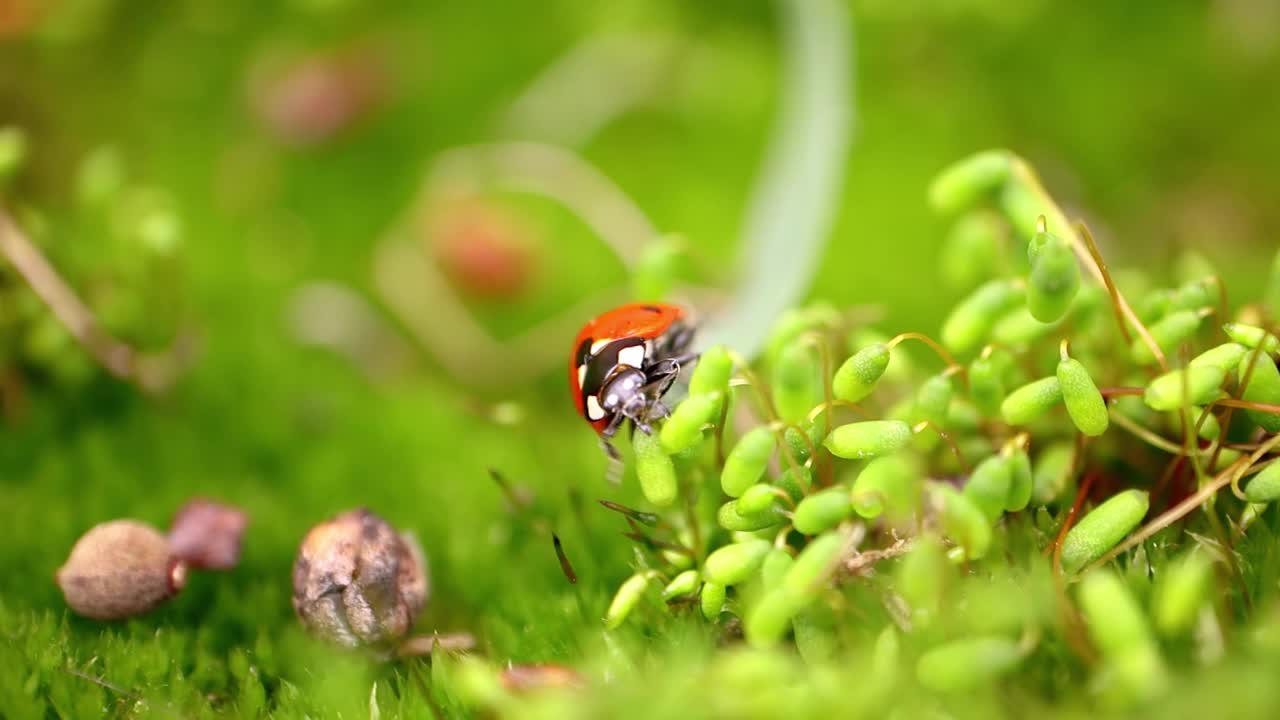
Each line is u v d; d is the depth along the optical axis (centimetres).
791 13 14
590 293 19
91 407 14
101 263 14
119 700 11
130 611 11
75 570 11
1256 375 10
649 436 11
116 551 11
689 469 11
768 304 13
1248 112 20
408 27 22
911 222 19
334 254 19
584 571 12
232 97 21
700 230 19
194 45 21
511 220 19
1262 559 10
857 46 20
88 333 13
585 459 13
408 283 19
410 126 21
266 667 11
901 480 10
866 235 18
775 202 14
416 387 16
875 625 10
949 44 20
